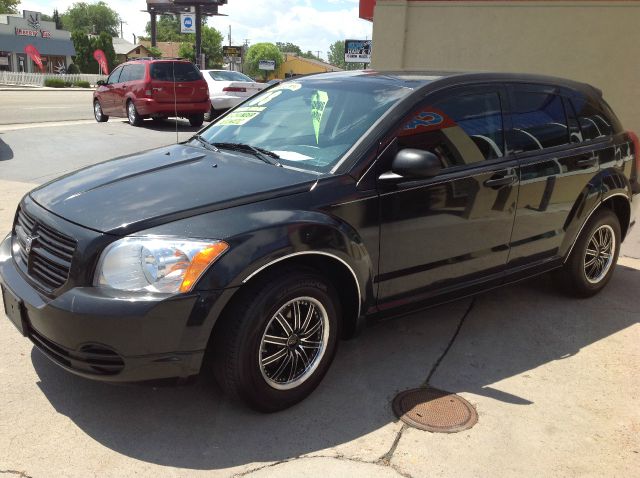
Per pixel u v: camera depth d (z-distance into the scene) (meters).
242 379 2.88
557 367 3.68
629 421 3.13
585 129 4.51
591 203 4.44
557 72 9.78
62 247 2.85
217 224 2.80
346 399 3.25
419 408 3.18
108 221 2.81
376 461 2.75
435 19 10.39
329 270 3.28
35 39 60.22
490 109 3.89
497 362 3.72
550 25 9.66
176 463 2.70
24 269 3.12
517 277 4.17
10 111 20.11
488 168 3.76
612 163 4.64
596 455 2.85
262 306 2.84
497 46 10.09
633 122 9.43
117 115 15.51
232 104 16.38
